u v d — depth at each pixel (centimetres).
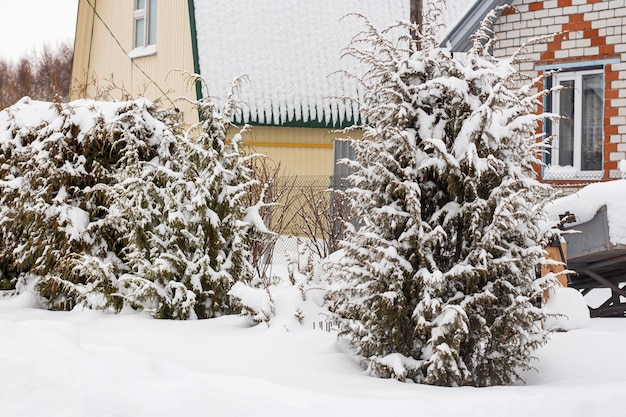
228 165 919
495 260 625
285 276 1231
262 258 1252
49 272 968
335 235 1241
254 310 798
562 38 1359
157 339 724
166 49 2172
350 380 598
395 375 626
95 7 2619
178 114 1045
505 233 638
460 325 601
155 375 541
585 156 1362
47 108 1043
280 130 1980
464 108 652
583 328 819
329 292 664
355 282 651
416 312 622
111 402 498
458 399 529
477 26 1357
